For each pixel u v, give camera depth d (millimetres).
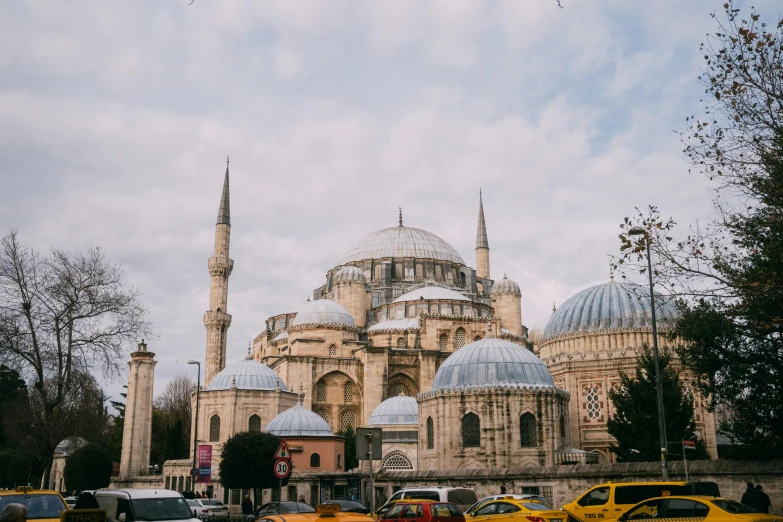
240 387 88188
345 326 102250
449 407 58844
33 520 24297
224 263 127438
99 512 20281
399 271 123750
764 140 30156
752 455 40000
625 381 57844
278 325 122875
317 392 96188
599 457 66312
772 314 32906
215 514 54469
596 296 73562
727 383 38438
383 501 54250
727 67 30281
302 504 42250
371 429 30531
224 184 135125
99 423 91875
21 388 89750
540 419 57469
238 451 59438
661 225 32969
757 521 21938
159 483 87438
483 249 140250
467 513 31531
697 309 38719
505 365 59594
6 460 84375
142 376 95125
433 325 101625
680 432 54250
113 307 49219
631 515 25656
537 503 29719
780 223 29672
